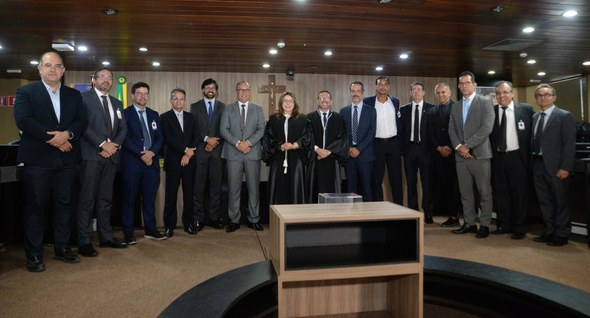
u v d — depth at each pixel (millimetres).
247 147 3869
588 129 7363
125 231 3422
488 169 3633
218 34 4633
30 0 3541
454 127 3811
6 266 2738
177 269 2666
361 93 4004
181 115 3951
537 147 3449
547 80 8141
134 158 3453
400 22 4277
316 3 3711
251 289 1595
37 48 5168
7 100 7480
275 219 1726
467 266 1923
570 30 4617
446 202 4191
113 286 2328
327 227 1938
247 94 4020
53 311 1969
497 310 1754
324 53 5648
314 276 1605
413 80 7570
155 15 3961
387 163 4230
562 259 2869
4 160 3645
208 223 4297
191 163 3904
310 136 3842
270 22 4223
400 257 1728
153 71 6926
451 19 4199
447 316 2002
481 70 7012
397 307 1925
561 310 1509
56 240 2865
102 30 4426
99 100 3141
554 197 3340
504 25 4426
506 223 3756
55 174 2783
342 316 2008
